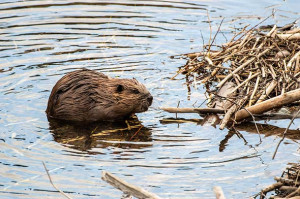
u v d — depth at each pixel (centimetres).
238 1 2427
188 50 2038
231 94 1680
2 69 1845
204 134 1499
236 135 1497
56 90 1579
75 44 2064
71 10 2342
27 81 1775
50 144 1423
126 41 2097
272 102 1566
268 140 1468
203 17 2275
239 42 1955
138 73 1877
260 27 2131
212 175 1289
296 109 1623
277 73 1727
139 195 1123
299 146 1431
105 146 1421
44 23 2214
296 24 2162
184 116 1619
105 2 2427
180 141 1455
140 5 2398
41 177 1265
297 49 1848
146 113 1642
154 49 2047
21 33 2123
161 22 2241
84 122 1580
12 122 1528
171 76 1875
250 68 1788
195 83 1792
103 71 1870
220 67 1808
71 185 1233
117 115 1602
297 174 1217
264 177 1280
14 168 1297
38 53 1983
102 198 1185
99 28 2191
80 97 1577
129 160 1347
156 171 1298
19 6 2361
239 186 1244
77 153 1377
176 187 1234
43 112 1602
